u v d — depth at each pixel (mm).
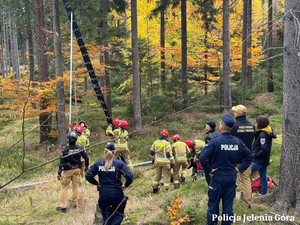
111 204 4750
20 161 12523
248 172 5023
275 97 20453
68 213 6699
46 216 6668
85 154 7012
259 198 5238
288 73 4805
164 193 7078
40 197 8250
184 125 15047
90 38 15094
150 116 16609
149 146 12812
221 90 17766
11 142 15688
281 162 4957
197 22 20094
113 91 24125
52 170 11766
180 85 17406
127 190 8109
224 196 4039
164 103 17469
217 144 3977
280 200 4828
